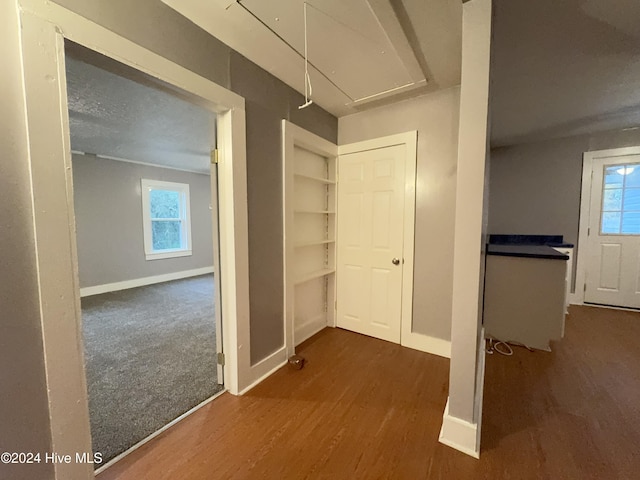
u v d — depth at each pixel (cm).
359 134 281
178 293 464
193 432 158
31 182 102
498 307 270
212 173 191
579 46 189
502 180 423
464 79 134
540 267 254
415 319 260
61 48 107
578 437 153
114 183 480
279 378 212
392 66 198
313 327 295
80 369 117
